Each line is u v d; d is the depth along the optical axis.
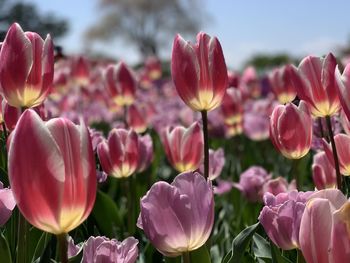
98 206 0.72
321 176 0.66
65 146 0.34
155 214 0.40
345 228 0.34
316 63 0.60
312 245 0.36
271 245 0.47
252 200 0.85
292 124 0.60
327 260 0.35
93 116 2.12
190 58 0.54
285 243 0.44
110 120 2.15
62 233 0.35
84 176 0.34
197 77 0.54
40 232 0.57
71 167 0.34
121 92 1.18
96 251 0.42
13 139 0.33
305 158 0.91
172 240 0.40
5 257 0.47
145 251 0.61
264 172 0.91
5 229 0.58
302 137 0.61
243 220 0.84
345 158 0.60
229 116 1.43
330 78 0.59
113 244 0.42
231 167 1.30
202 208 0.41
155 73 2.62
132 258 0.42
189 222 0.40
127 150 0.73
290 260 0.51
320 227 0.35
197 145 0.74
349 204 0.34
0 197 0.46
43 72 0.52
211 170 0.82
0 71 0.51
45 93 0.52
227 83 0.56
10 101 0.51
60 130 0.34
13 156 0.33
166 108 2.44
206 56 0.55
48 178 0.33
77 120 1.11
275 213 0.44
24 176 0.33
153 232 0.40
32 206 0.34
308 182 1.06
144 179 1.02
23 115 0.33
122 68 1.18
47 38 0.52
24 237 0.48
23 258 0.48
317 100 0.60
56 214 0.34
